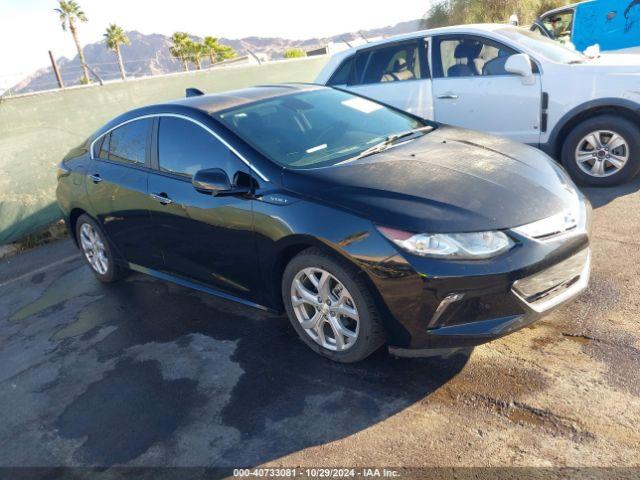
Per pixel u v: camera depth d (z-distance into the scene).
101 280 5.07
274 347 3.49
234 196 3.34
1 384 3.64
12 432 3.11
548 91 5.50
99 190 4.45
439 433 2.54
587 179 5.53
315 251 3.00
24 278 5.67
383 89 6.54
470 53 6.00
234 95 4.12
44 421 3.15
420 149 3.51
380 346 3.19
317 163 3.35
